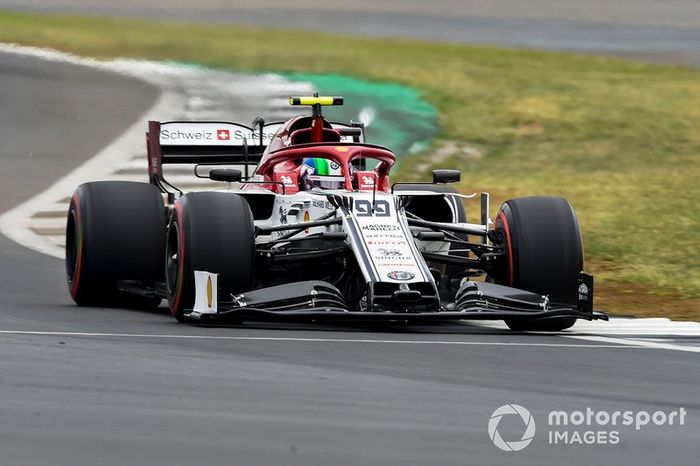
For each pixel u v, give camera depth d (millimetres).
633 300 44750
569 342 33719
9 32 129625
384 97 104562
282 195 38281
